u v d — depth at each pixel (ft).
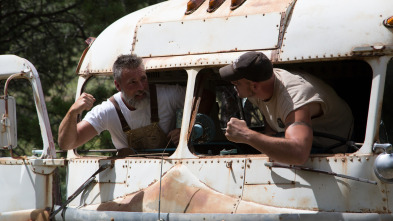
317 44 16.72
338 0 17.10
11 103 19.33
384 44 16.02
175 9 19.90
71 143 18.60
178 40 18.80
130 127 19.67
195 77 18.10
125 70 18.56
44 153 19.43
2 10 47.37
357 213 15.23
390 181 14.78
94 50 20.63
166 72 21.74
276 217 15.39
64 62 47.91
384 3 16.52
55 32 47.65
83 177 19.12
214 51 18.07
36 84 19.49
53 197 19.11
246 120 25.12
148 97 19.62
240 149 20.72
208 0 19.58
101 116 19.45
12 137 19.34
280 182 16.08
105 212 17.37
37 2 47.32
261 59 15.87
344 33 16.48
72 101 41.70
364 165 15.46
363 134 21.39
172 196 16.79
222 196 16.46
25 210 19.03
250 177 16.42
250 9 18.11
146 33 19.47
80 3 44.57
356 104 21.99
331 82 22.30
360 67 21.76
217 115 22.82
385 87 21.38
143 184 17.60
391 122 21.47
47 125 19.49
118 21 21.02
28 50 47.14
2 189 20.06
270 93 16.52
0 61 20.24
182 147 17.51
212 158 16.98
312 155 15.99
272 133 18.51
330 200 15.57
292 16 17.38
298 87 16.21
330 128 17.76
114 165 18.38
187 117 17.85
